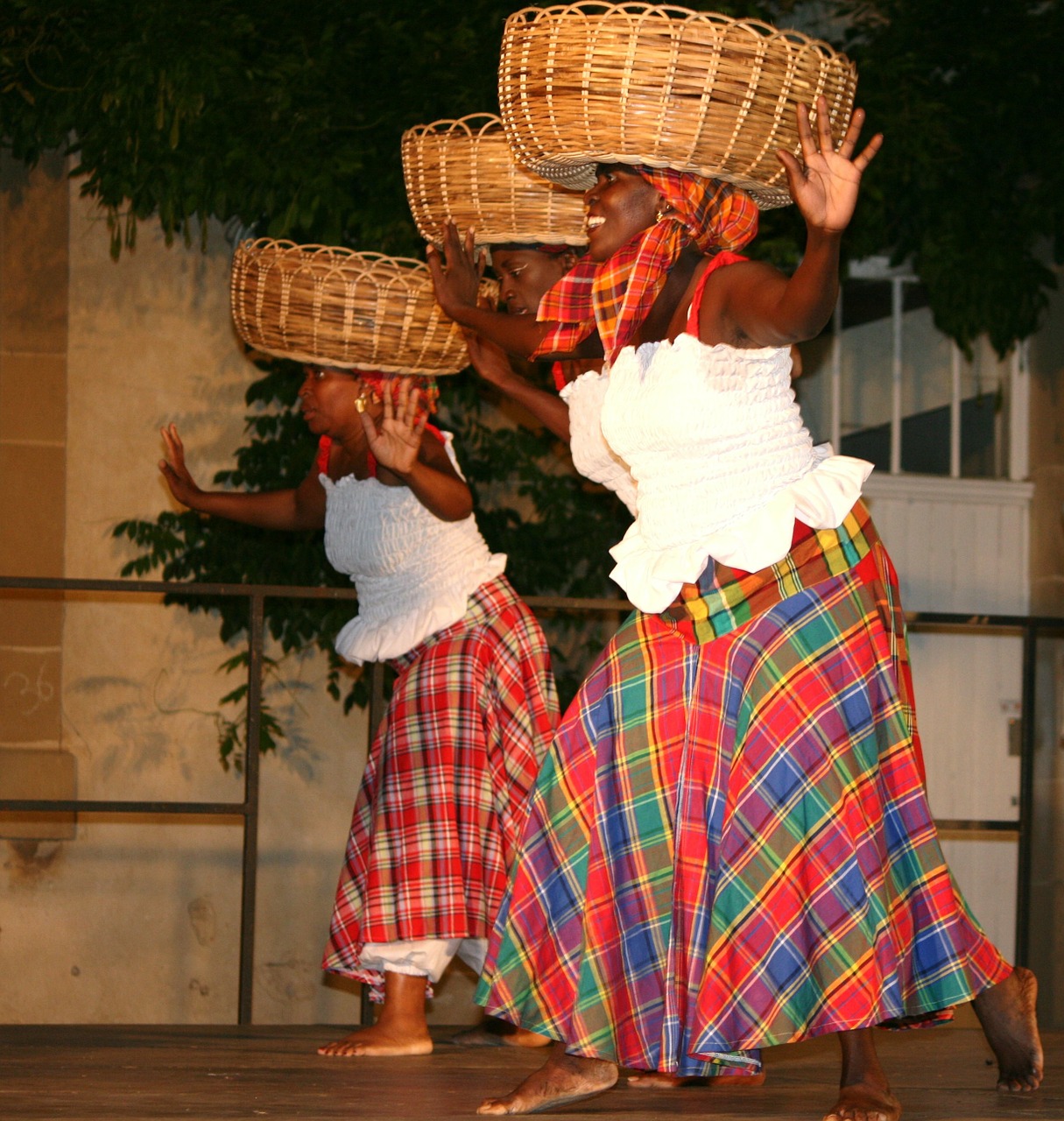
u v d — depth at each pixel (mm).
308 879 11859
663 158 4840
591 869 4750
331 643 11703
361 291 6766
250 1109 4832
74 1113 4699
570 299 5324
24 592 11531
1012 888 12852
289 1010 11797
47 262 11617
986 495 13062
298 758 11883
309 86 10797
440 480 6438
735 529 4570
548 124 4984
